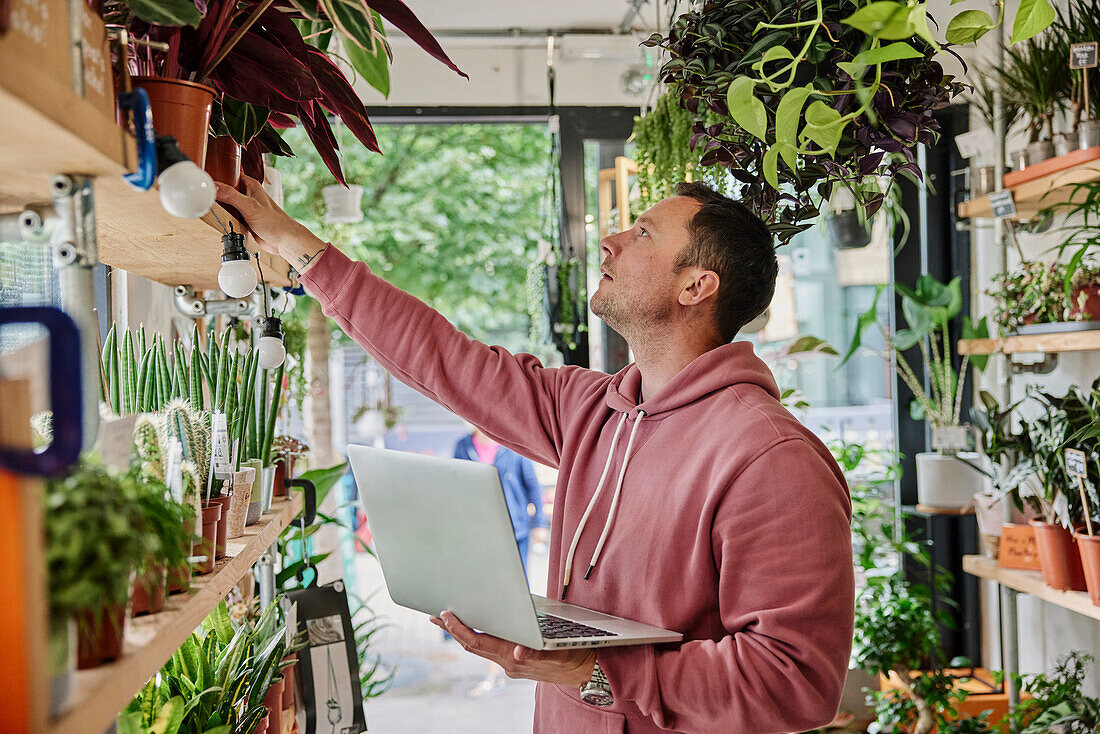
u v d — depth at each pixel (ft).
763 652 3.81
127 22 3.47
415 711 13.11
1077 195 8.41
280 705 5.10
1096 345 7.52
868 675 11.04
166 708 4.08
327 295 5.22
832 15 3.98
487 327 24.56
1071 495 7.50
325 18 3.58
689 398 4.61
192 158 3.33
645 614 4.36
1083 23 7.94
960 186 11.59
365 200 23.62
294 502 5.99
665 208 5.05
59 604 1.98
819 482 4.07
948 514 10.79
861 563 10.63
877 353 12.01
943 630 11.49
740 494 4.09
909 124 4.05
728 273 4.90
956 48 10.48
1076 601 7.49
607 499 4.82
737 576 4.04
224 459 3.97
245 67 3.75
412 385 5.72
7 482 1.82
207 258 4.46
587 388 5.44
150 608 2.76
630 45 11.08
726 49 4.34
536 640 3.52
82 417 2.03
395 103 11.99
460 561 3.79
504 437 5.65
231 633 5.24
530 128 24.47
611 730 4.25
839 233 10.84
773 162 3.43
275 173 6.24
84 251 2.46
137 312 6.23
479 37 11.71
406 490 3.99
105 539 2.09
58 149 2.15
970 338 10.48
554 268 11.76
